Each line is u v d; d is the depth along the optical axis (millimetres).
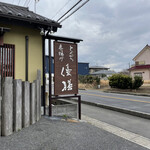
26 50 4434
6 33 4203
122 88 18188
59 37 4641
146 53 23359
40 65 4754
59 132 3223
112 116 6230
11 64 4254
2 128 2805
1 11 3621
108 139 3197
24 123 3266
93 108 7980
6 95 2799
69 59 4750
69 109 4672
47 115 4562
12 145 2484
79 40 4969
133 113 6426
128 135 3912
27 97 3357
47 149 2479
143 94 13648
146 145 3213
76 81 4852
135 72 23766
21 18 3904
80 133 3340
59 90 4543
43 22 4250
